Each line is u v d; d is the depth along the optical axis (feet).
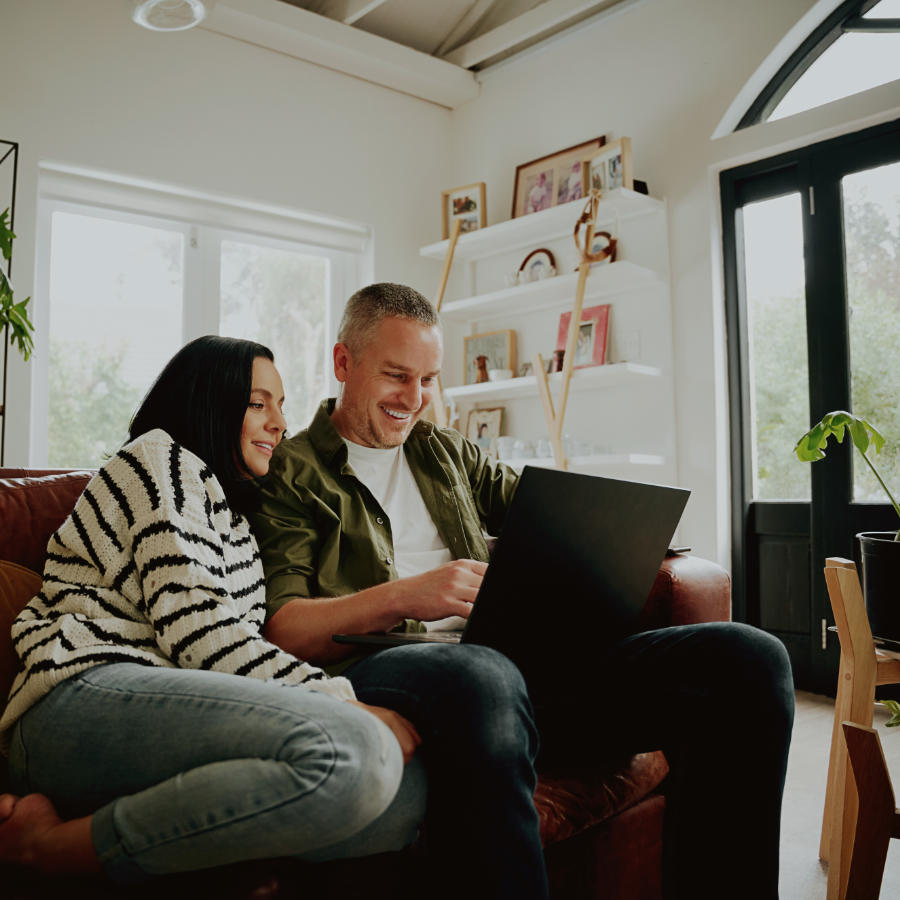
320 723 2.85
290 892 3.00
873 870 3.87
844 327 10.41
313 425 4.93
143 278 12.11
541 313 13.51
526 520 3.41
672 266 11.80
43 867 2.95
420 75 13.76
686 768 4.09
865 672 5.21
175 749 2.94
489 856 3.05
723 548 11.23
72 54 11.11
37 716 3.22
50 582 3.60
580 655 4.18
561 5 12.62
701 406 11.41
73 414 11.51
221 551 3.69
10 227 10.02
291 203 12.92
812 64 10.94
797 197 11.07
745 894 3.91
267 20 12.03
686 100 11.70
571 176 12.72
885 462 10.12
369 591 3.91
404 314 4.87
